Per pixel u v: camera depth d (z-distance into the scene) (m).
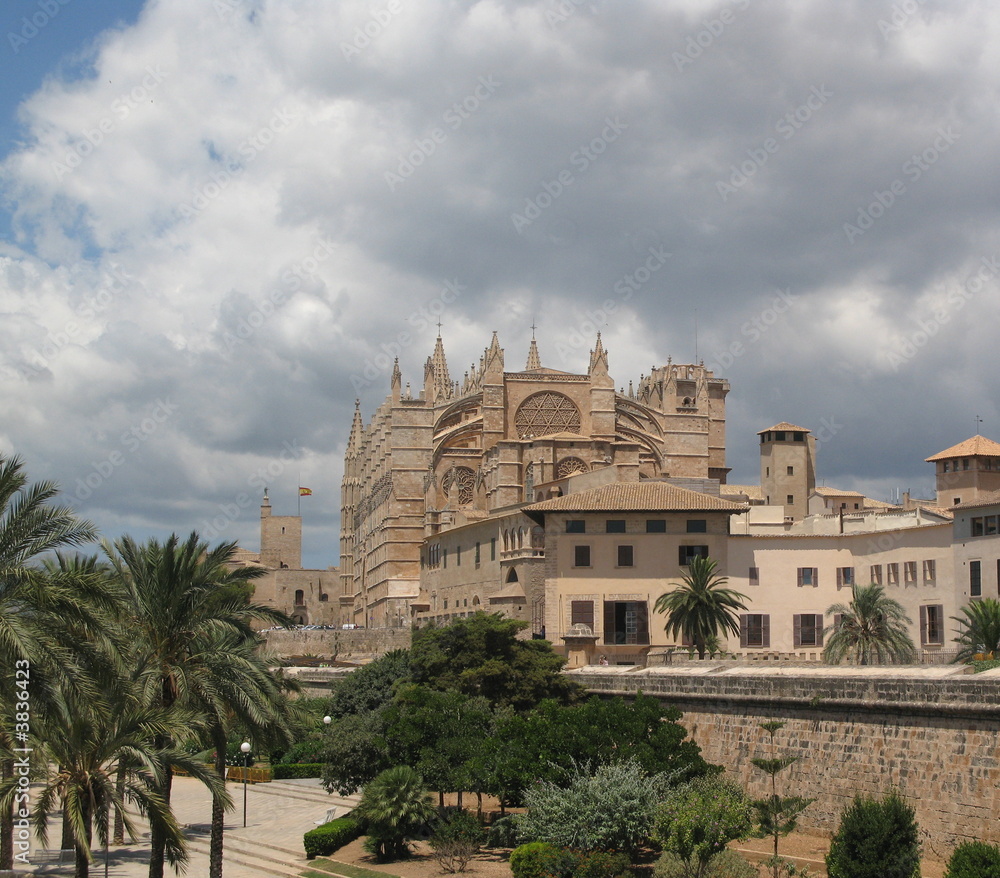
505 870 54.72
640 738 56.16
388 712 65.38
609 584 92.31
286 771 87.00
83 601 41.31
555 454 143.00
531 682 69.81
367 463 193.00
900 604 87.88
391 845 58.56
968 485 131.25
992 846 40.94
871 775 49.88
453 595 135.38
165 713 43.91
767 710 55.84
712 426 191.62
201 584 50.22
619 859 49.72
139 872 58.62
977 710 45.59
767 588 92.69
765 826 48.38
